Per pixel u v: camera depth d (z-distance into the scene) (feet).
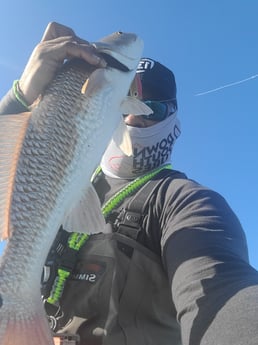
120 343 1.79
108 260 1.91
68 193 1.52
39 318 1.37
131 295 1.86
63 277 1.95
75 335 1.81
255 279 1.28
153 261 1.88
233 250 1.47
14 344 1.31
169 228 1.75
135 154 2.27
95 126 1.57
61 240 1.99
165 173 2.18
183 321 1.32
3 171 1.47
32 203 1.46
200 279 1.36
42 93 1.62
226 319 1.16
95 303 1.87
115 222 1.98
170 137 2.41
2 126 1.49
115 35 1.78
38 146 1.50
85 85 1.56
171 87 2.46
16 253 1.42
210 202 1.75
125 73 1.70
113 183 2.29
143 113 1.68
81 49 1.61
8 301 1.36
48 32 1.80
